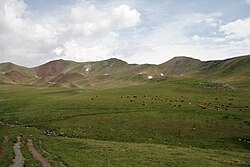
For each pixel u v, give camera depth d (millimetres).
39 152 46688
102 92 132250
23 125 84562
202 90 127312
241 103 101875
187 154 49531
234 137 68438
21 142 56344
